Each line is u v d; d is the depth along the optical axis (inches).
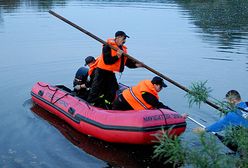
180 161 140.9
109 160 199.9
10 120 247.1
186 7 685.9
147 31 489.7
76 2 736.3
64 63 367.9
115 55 236.5
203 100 158.9
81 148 212.5
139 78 331.6
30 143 216.8
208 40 448.1
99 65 243.3
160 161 199.2
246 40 449.1
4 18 572.7
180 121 211.2
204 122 241.4
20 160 197.6
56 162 196.1
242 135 135.5
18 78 327.9
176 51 402.9
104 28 501.4
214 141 128.8
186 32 488.7
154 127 204.8
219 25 534.0
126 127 207.3
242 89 299.1
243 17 590.9
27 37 455.2
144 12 628.4
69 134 231.0
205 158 123.9
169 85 310.8
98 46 422.9
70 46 420.5
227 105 157.6
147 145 214.4
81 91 273.0
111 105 246.2
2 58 377.7
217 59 376.5
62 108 248.8
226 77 326.3
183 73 338.0
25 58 379.6
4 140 219.5
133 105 219.0
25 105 275.0
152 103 215.3
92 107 229.3
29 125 240.7
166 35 471.2
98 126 215.9
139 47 417.1
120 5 699.4
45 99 266.4
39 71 345.7
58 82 323.0
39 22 541.6
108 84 247.1
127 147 214.8
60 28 504.4
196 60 374.0
